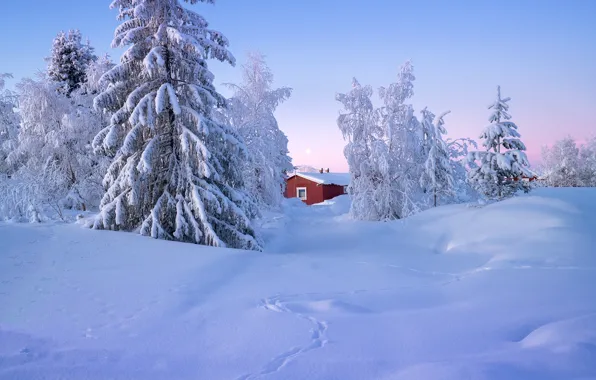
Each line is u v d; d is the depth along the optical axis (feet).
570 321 14.80
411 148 74.54
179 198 41.27
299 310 19.72
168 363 13.37
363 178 76.43
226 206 42.24
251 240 43.62
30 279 24.09
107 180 42.60
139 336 16.17
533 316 16.93
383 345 14.37
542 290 22.11
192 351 14.51
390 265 33.47
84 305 20.10
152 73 40.96
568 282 23.88
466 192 75.56
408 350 13.73
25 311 18.95
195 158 40.81
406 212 71.82
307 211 104.63
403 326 16.53
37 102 67.05
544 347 12.75
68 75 99.30
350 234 58.49
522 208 48.32
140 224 42.22
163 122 43.21
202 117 41.16
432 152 72.08
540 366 11.23
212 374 12.42
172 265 28.91
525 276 26.30
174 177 41.98
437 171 73.00
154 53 38.83
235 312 19.40
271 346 14.79
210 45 42.83
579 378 10.41
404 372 11.47
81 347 14.88
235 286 24.97
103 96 40.55
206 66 45.16
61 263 27.91
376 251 47.16
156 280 25.11
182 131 40.91
